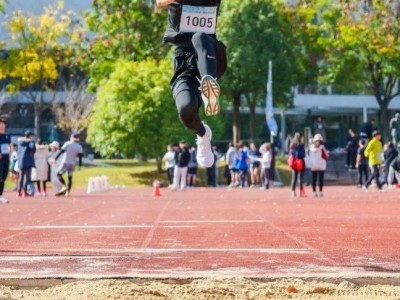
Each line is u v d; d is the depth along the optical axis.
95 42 70.25
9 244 13.16
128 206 28.02
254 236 14.67
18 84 71.75
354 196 36.69
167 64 59.81
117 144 58.78
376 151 41.53
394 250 11.93
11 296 7.55
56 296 7.54
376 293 7.70
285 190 47.47
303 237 14.45
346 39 67.12
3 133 29.72
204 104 8.31
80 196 38.78
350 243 13.17
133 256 10.95
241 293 7.67
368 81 70.75
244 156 53.75
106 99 58.88
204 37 8.55
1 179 30.22
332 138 89.19
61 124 79.50
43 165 39.19
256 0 66.50
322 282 8.21
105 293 7.61
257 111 85.94
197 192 44.38
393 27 66.25
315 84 77.75
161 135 58.97
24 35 69.81
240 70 65.94
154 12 67.56
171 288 7.87
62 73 84.25
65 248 12.34
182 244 13.03
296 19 70.25
